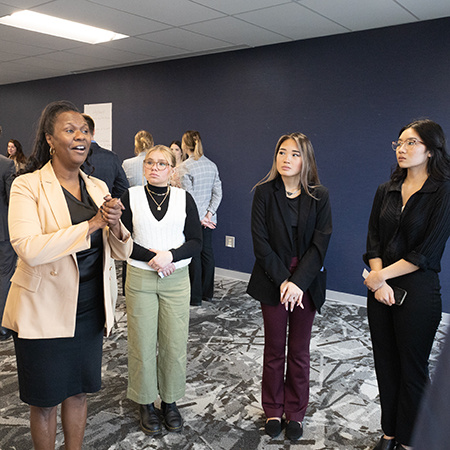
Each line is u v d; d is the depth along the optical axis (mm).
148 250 2186
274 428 2305
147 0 3576
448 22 3852
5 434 2287
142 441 2252
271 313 2270
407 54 4086
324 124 4648
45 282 1643
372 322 2104
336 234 4660
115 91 6520
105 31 4836
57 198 1664
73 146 1648
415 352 1946
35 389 1703
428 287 1927
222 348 3420
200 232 2365
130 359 2328
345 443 2264
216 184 4574
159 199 2260
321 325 3951
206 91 5539
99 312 1816
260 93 5078
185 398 2688
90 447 2191
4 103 8125
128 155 6512
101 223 1590
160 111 6039
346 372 3055
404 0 3436
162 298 2270
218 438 2293
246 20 4055
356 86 4406
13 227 1596
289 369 2340
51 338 1675
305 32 4414
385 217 2055
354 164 4496
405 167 1964
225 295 4785
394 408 2092
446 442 392
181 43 4949
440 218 1875
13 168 3277
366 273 2154
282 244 2193
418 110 4082
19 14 4336
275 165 2246
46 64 6281
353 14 3814
